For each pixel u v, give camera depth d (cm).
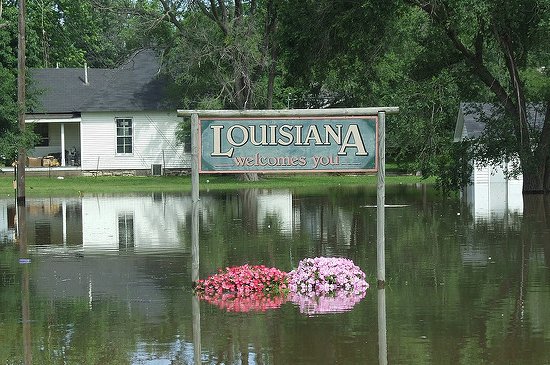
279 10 3884
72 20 8675
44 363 1095
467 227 2584
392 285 1602
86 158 6334
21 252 2155
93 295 1547
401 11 3659
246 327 1270
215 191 4747
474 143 3950
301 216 3067
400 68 5375
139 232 2589
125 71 6538
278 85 6291
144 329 1270
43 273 1809
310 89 6188
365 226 2675
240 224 2794
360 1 3541
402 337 1197
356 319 1312
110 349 1159
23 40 4012
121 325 1298
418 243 2214
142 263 1934
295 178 6009
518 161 4119
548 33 3412
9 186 5138
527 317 1312
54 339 1219
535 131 4012
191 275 1745
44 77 6594
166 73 5888
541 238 2264
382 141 1541
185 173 6369
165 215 3181
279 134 1546
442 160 4466
